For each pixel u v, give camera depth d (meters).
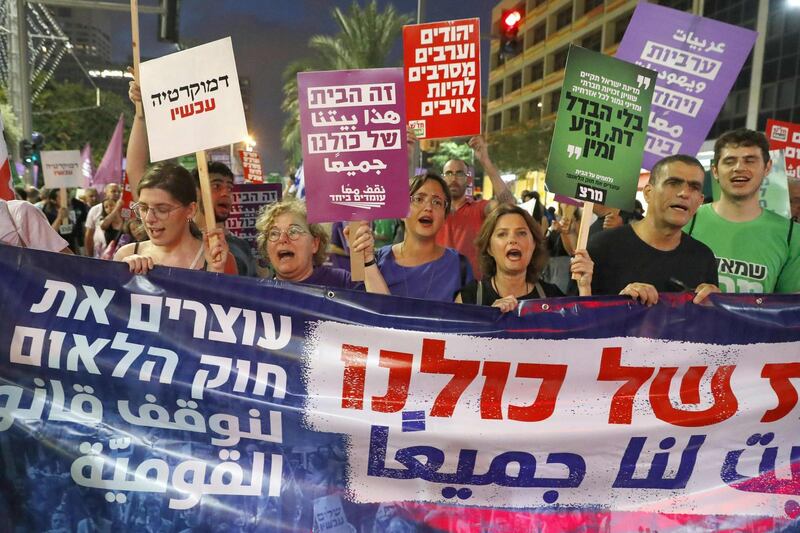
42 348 2.60
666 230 3.15
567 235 7.06
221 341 2.67
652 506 2.71
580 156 3.03
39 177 20.45
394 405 2.68
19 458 2.55
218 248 3.08
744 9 31.88
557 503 2.69
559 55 55.50
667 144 3.63
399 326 2.70
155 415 2.62
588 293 3.07
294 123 32.34
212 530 2.57
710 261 3.24
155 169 3.06
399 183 3.12
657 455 2.72
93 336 2.63
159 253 3.23
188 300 2.68
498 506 2.68
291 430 2.65
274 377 2.67
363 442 2.66
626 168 3.07
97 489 2.56
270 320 2.69
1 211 3.04
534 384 2.72
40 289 2.62
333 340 2.70
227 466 2.61
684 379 2.76
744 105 31.69
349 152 3.10
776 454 2.76
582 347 2.73
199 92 3.08
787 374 2.77
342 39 27.81
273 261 3.32
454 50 4.38
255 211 6.90
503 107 65.44
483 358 2.71
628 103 3.04
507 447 2.69
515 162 43.03
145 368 2.63
